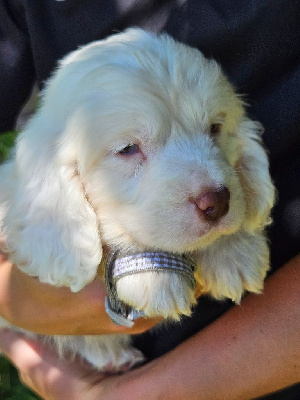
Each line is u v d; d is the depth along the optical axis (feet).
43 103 1.15
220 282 1.06
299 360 0.96
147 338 1.33
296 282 1.01
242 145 1.13
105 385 1.15
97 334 1.14
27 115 1.54
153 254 1.00
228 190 0.93
